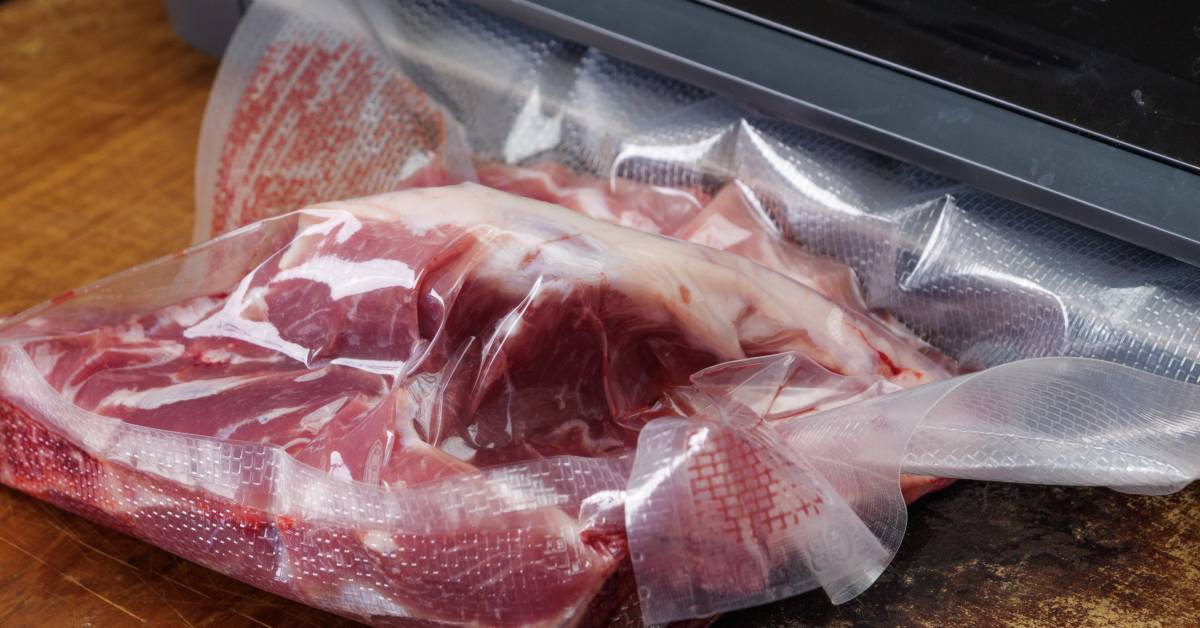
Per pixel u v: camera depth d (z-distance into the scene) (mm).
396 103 584
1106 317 515
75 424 480
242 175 584
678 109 585
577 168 594
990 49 532
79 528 505
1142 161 503
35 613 479
